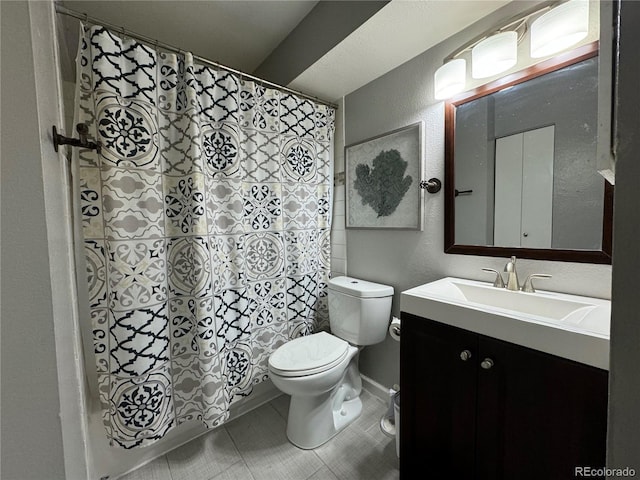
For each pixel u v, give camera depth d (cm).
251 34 158
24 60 39
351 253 183
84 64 102
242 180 144
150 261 114
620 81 29
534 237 102
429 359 97
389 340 163
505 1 102
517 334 75
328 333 173
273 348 161
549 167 98
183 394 128
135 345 109
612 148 33
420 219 139
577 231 93
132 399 109
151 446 129
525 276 106
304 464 125
